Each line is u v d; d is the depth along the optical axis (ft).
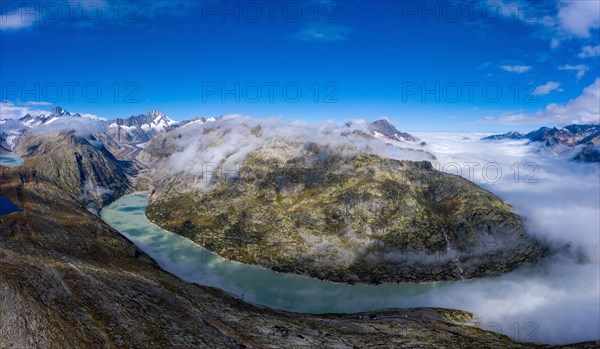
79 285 402.72
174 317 387.14
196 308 451.94
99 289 406.62
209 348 332.80
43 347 266.16
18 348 262.26
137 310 372.17
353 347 416.46
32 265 440.04
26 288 355.15
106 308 356.79
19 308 309.83
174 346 314.55
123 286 445.37
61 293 368.27
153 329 337.31
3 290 337.93
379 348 421.59
